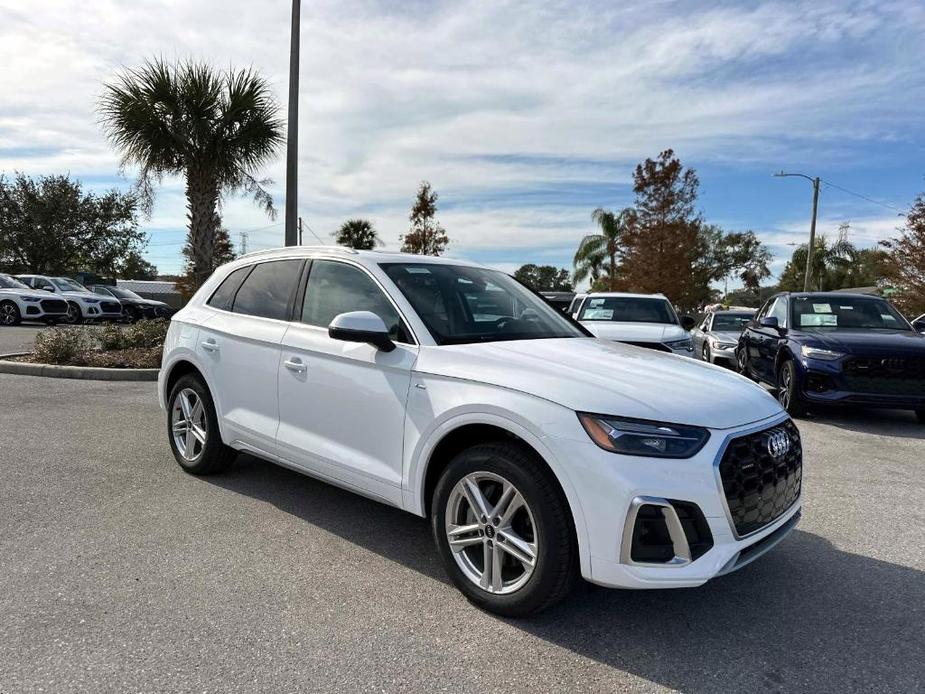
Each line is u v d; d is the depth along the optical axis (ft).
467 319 12.39
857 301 29.73
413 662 8.50
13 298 64.64
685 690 8.12
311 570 11.12
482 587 9.86
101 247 110.32
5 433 19.75
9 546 11.65
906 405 24.08
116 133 39.04
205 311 15.89
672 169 105.29
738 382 10.99
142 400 25.40
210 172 40.29
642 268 106.73
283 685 7.89
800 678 8.41
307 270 13.94
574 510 8.78
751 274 181.06
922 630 9.68
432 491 10.91
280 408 13.33
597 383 9.51
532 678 8.25
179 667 8.18
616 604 10.32
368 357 11.52
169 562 11.23
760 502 9.35
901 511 15.06
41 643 8.60
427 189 84.84
